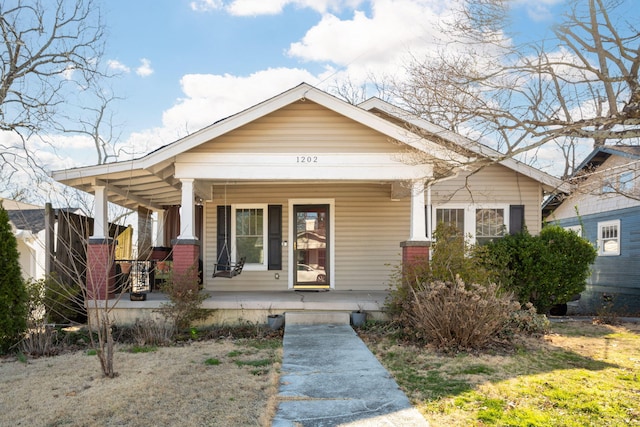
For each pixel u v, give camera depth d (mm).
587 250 10906
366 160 9594
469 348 7051
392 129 9273
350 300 9875
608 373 5840
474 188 12062
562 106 8781
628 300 15531
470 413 4457
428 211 11922
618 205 16156
